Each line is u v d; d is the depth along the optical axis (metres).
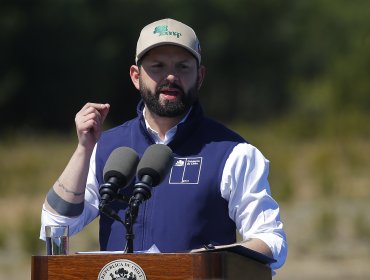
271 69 145.88
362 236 43.59
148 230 13.82
